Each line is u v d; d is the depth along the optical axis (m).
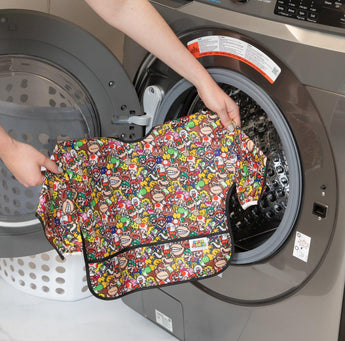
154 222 1.39
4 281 1.89
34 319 1.73
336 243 1.18
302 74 1.14
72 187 1.29
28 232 1.54
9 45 1.33
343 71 1.08
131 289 1.42
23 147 1.23
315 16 1.12
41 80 1.39
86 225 1.32
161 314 1.68
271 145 1.43
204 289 1.52
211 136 1.35
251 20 1.21
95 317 1.76
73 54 1.36
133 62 1.51
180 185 1.38
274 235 1.30
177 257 1.40
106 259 1.36
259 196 1.35
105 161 1.33
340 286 1.21
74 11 1.93
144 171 1.37
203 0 1.29
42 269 1.75
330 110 1.12
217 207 1.37
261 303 1.40
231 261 1.41
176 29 1.36
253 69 1.24
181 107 1.49
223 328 1.52
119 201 1.37
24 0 1.80
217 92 1.29
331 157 1.14
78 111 1.43
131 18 1.24
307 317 1.30
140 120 1.46
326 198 1.17
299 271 1.28
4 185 1.51
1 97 1.42
